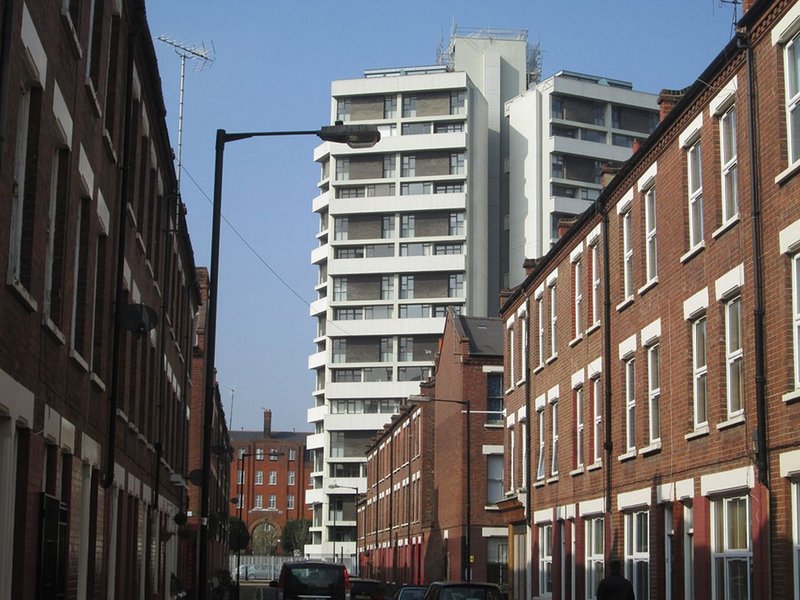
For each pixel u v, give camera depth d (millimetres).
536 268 34938
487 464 49562
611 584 18484
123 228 20172
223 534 65250
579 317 30625
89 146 16688
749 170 18266
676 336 22172
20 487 12938
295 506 150375
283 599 26500
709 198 20375
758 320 17656
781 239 16969
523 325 38031
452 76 106125
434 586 23062
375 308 108625
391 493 74375
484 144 107312
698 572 20391
